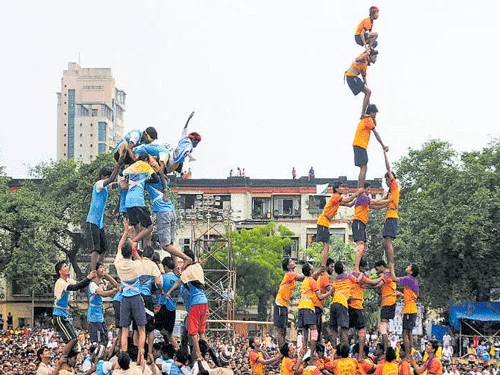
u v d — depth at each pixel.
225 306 58.91
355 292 23.78
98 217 22.12
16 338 49.53
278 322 24.28
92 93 152.38
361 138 24.30
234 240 67.19
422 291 54.31
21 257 58.84
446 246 52.25
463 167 59.84
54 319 21.55
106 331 23.55
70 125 151.88
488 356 48.06
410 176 68.44
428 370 23.42
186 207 78.56
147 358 20.75
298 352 26.53
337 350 22.23
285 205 79.00
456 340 55.28
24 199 60.69
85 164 64.88
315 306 23.34
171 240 21.92
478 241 50.75
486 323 54.97
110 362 19.84
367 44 24.52
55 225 60.44
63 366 21.75
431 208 53.78
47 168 69.19
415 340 55.75
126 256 19.98
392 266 24.23
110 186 22.28
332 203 23.88
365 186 24.23
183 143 22.14
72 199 63.19
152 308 20.91
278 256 68.19
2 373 30.38
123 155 21.48
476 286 54.25
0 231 64.75
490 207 51.47
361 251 24.08
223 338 52.25
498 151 60.31
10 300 73.75
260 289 66.38
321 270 23.62
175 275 21.88
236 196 78.56
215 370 20.97
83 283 21.33
